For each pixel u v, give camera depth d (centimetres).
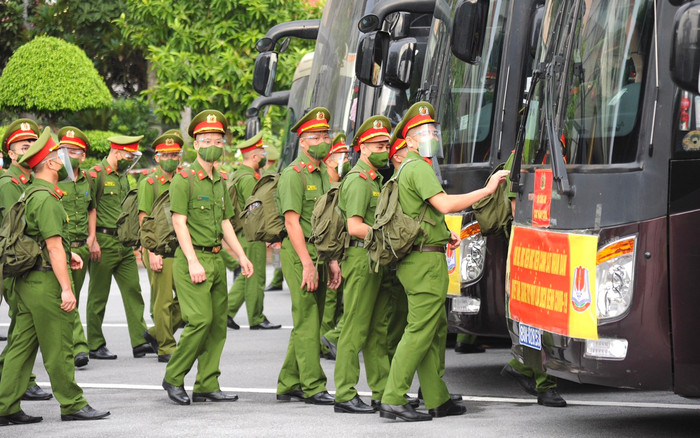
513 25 1708
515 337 1395
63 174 1448
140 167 4919
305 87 2950
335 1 2441
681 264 1145
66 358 1478
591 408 1530
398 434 1351
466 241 1667
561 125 1284
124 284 2148
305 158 1616
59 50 4422
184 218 1590
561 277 1253
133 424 1462
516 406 1551
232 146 4241
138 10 4209
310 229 1606
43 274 1441
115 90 5838
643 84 1173
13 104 4403
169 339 2083
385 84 1933
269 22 4175
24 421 1481
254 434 1380
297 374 1634
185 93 4194
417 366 1451
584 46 1270
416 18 2198
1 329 2584
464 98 1769
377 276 1504
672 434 1336
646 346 1162
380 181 1524
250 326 2552
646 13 1183
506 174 1377
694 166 1141
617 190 1182
